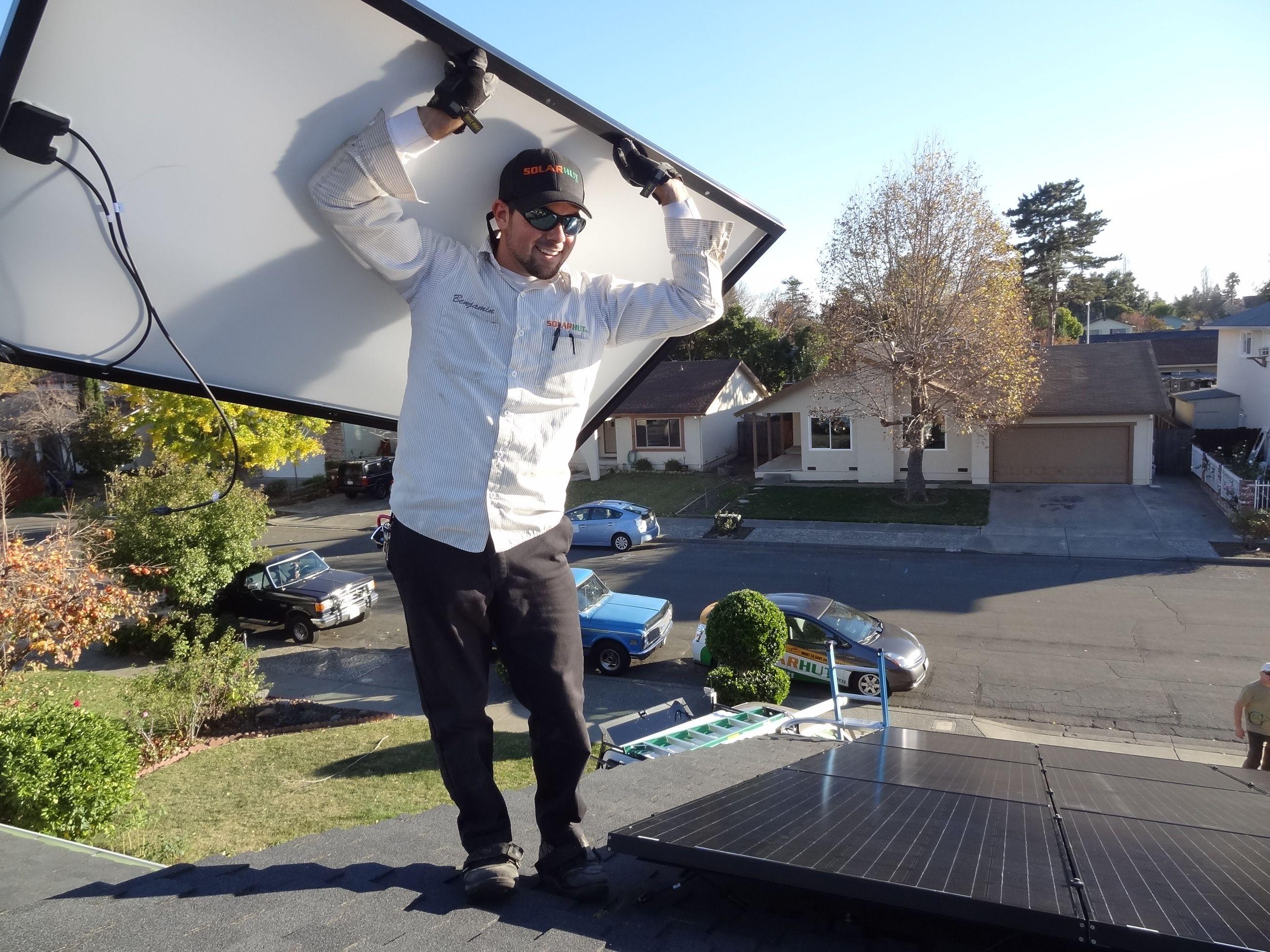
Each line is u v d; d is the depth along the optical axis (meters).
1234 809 2.51
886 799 2.35
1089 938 1.33
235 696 11.60
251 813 8.45
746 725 7.12
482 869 1.95
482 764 2.05
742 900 1.97
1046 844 1.87
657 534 22.44
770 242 2.54
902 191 22.23
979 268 21.97
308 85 1.72
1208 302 108.31
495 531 1.95
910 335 22.62
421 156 1.92
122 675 14.26
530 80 1.84
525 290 2.01
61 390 36.53
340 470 33.56
